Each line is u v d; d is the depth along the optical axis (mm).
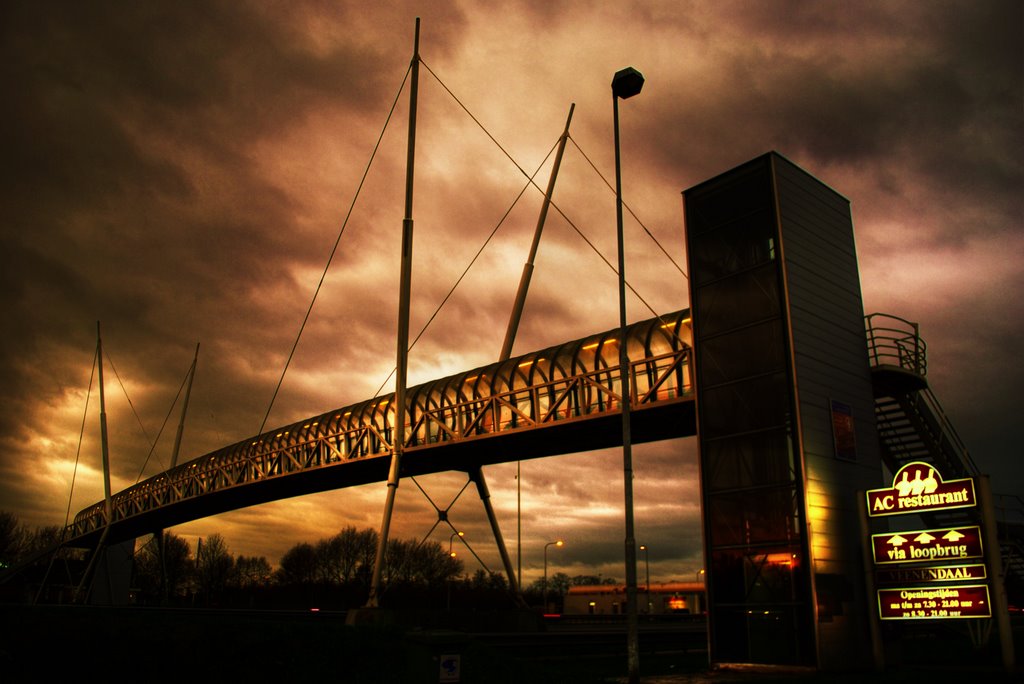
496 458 54594
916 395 34406
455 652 13820
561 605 138375
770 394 30016
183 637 20938
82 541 134875
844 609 27766
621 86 27438
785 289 30359
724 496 30609
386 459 56500
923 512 26578
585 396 42531
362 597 141000
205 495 83375
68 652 19500
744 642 28609
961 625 28453
